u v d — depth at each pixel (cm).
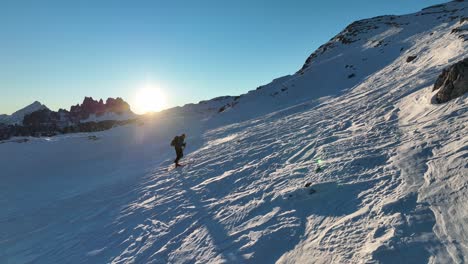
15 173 3406
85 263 855
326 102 2902
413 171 704
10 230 1375
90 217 1315
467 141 730
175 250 760
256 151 1606
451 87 1137
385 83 2492
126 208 1292
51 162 3975
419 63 2630
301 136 1603
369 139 1107
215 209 943
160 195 1338
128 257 811
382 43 5297
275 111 4003
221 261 625
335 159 1005
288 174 1034
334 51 7038
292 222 682
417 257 441
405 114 1262
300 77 5728
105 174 2617
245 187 1069
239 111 5522
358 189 725
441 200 549
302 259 540
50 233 1229
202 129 4878
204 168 1616
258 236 671
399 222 530
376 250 479
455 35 2684
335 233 575
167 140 4528
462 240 441
